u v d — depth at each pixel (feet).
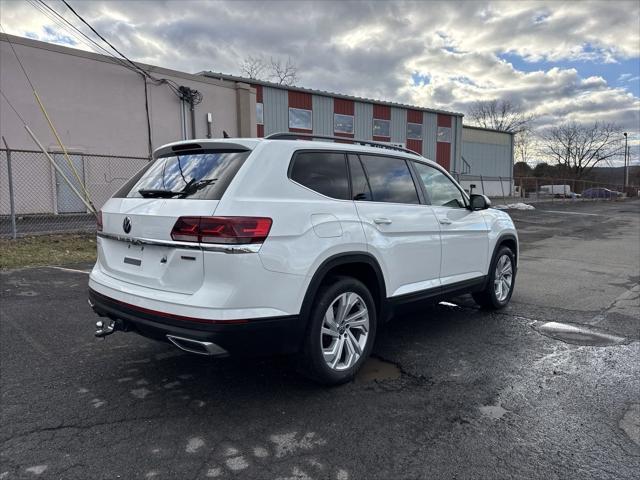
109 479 8.14
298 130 83.25
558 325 17.46
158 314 10.12
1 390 11.41
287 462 8.71
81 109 46.03
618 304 20.66
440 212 15.42
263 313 9.93
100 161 47.78
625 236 50.14
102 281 11.97
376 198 13.25
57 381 11.97
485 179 115.24
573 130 209.97
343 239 11.55
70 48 44.83
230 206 9.77
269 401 11.09
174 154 12.44
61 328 15.93
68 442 9.23
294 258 10.40
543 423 10.25
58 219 41.37
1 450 8.91
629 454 9.12
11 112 41.81
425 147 105.09
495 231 18.49
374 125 95.09
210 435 9.58
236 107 59.31
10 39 41.16
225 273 9.56
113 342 14.79
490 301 18.92
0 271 23.97
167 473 8.32
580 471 8.57
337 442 9.40
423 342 15.48
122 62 48.57
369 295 12.49
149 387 11.73
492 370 13.15
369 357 14.08
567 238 48.24
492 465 8.70
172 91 53.01
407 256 13.82
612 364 13.66
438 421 10.28
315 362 11.13
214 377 12.39
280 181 10.80
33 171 43.37
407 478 8.30
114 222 11.83
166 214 10.35
